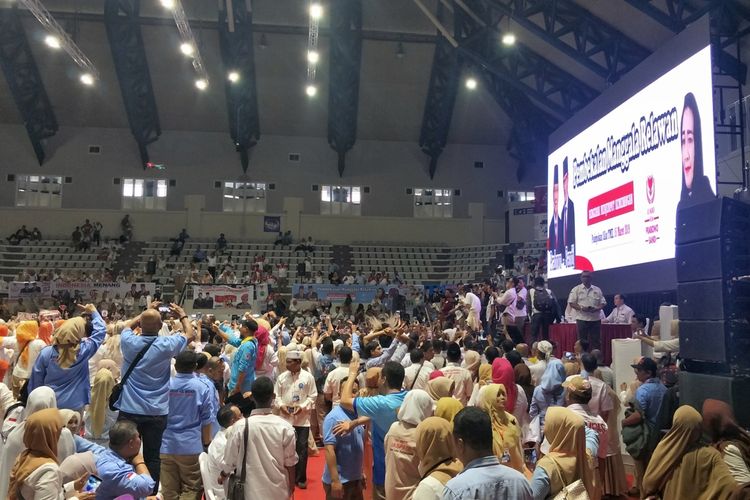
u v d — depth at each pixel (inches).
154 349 214.4
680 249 229.9
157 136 1184.2
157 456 211.8
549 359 290.2
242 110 1107.9
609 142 538.3
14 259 1101.7
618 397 290.4
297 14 993.5
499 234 1238.9
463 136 1234.0
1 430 199.5
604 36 684.1
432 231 1237.1
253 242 1191.6
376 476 183.0
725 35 544.4
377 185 1240.8
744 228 212.7
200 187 1203.9
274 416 179.0
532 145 1206.3
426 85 1112.2
